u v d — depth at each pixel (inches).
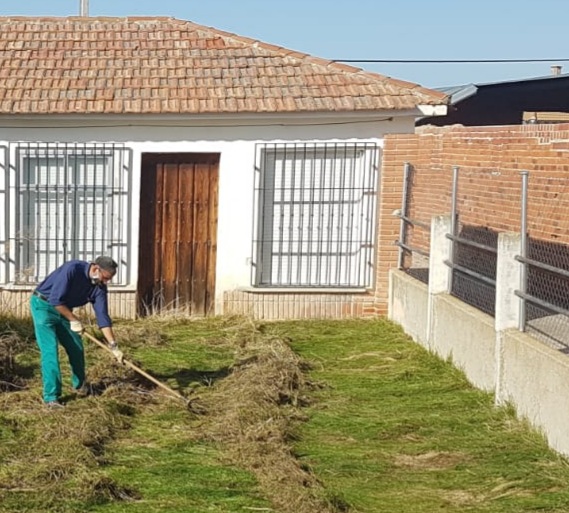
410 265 512.7
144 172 529.3
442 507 268.5
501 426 339.6
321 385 404.5
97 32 590.2
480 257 411.5
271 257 538.6
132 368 380.2
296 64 558.9
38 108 509.4
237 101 520.1
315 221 536.1
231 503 268.1
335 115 523.2
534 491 278.8
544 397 318.7
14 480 280.1
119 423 341.7
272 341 471.8
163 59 562.9
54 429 323.9
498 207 448.8
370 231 534.6
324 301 537.0
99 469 294.8
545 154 425.4
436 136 523.5
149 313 535.5
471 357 395.2
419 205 507.5
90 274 357.1
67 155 522.3
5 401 359.3
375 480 291.7
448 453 315.9
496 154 472.1
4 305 521.3
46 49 568.7
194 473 293.1
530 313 354.3
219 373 421.4
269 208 534.9
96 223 529.3
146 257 534.3
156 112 511.5
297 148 527.5
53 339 356.8
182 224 534.0
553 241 377.4
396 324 515.8
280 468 293.1
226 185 527.8
